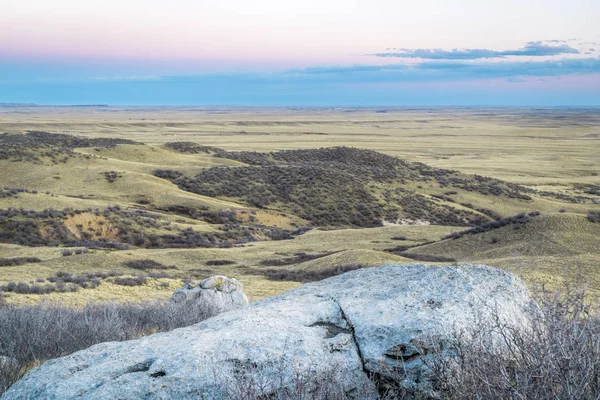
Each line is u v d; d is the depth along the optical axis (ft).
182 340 18.45
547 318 15.02
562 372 12.75
